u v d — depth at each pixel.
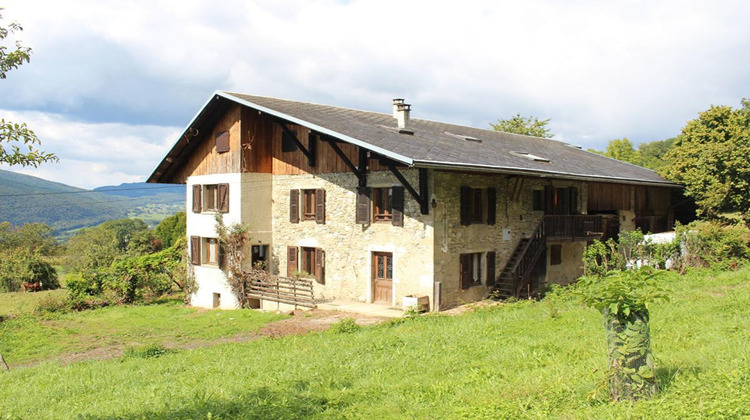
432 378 7.84
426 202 16.50
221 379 8.88
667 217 27.47
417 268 16.81
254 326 16.75
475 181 17.89
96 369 11.09
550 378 6.90
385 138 16.83
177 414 6.83
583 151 30.06
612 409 5.36
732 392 5.33
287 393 7.52
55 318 20.45
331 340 11.99
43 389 9.64
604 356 7.70
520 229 19.58
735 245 18.55
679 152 25.84
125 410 7.44
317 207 19.91
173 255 26.05
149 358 12.22
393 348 10.23
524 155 20.48
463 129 24.91
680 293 13.12
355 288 18.70
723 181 23.39
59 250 56.56
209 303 22.41
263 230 21.48
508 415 5.78
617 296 5.64
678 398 5.45
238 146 20.97
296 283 20.03
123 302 24.17
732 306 10.73
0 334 17.27
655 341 8.30
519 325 11.20
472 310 15.30
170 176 24.70
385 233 17.75
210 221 22.55
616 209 23.80
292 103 21.59
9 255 36.38
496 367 8.01
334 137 17.30
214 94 20.23
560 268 21.22
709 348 7.46
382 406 6.69
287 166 21.23
